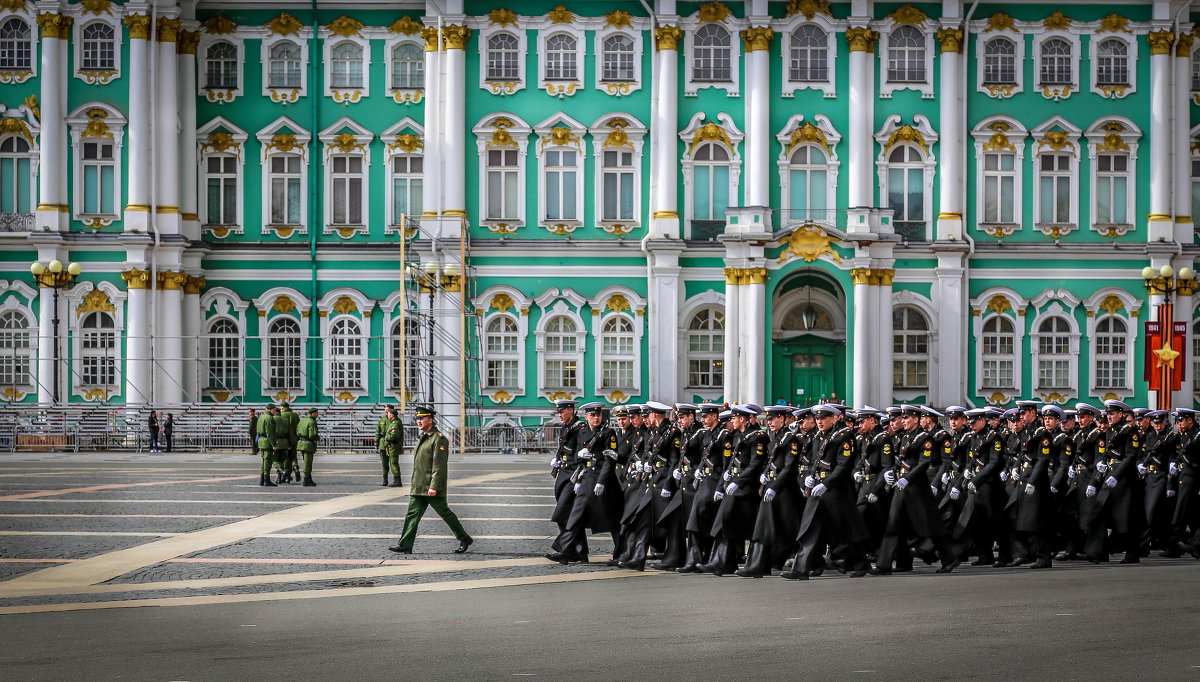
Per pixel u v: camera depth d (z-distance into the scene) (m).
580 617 17.02
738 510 21.86
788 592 19.66
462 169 58.25
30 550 23.64
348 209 59.69
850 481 21.83
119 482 38.22
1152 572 22.56
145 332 57.12
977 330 58.81
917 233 58.44
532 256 58.59
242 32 59.41
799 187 58.47
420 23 59.47
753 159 57.94
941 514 23.36
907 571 23.05
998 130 58.94
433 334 56.69
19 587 19.77
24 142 57.62
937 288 58.16
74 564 22.03
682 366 58.00
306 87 59.59
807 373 59.75
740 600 18.69
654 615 17.16
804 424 22.45
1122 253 58.84
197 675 13.13
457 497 34.03
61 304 57.31
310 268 59.34
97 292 57.53
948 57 58.47
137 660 13.98
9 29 57.62
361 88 59.53
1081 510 24.73
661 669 13.40
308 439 37.44
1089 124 59.19
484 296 58.62
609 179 58.84
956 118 58.50
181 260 58.25
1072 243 58.84
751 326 55.47
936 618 16.72
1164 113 58.88
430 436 23.83
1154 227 58.75
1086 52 59.22
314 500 32.91
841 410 22.06
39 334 57.25
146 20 57.06
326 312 59.34
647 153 58.69
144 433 55.88
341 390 59.28
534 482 39.00
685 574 22.22
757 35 57.84
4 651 14.55
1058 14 59.06
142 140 57.00
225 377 59.28
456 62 58.16
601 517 22.88
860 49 58.19
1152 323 56.06
